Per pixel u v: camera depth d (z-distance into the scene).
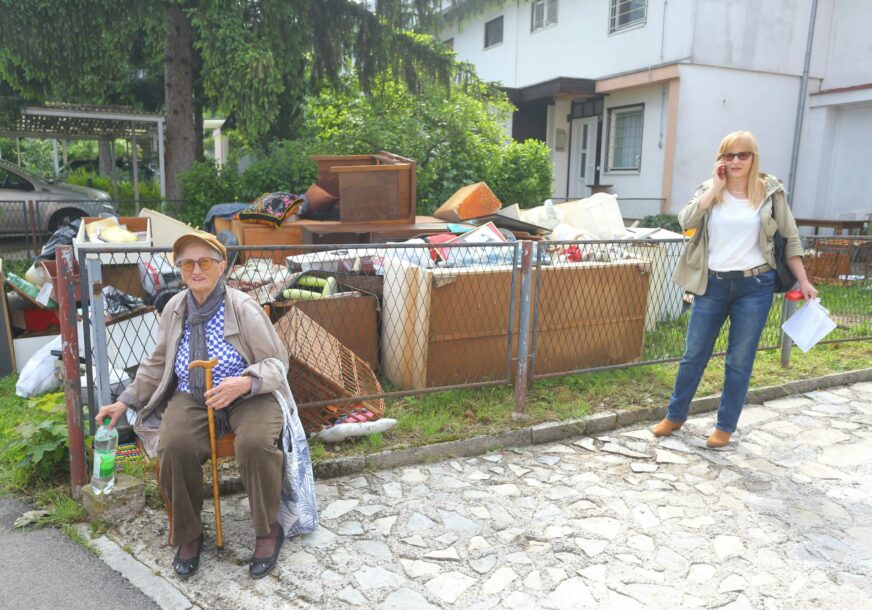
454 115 11.20
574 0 15.59
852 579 2.86
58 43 9.23
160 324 2.93
